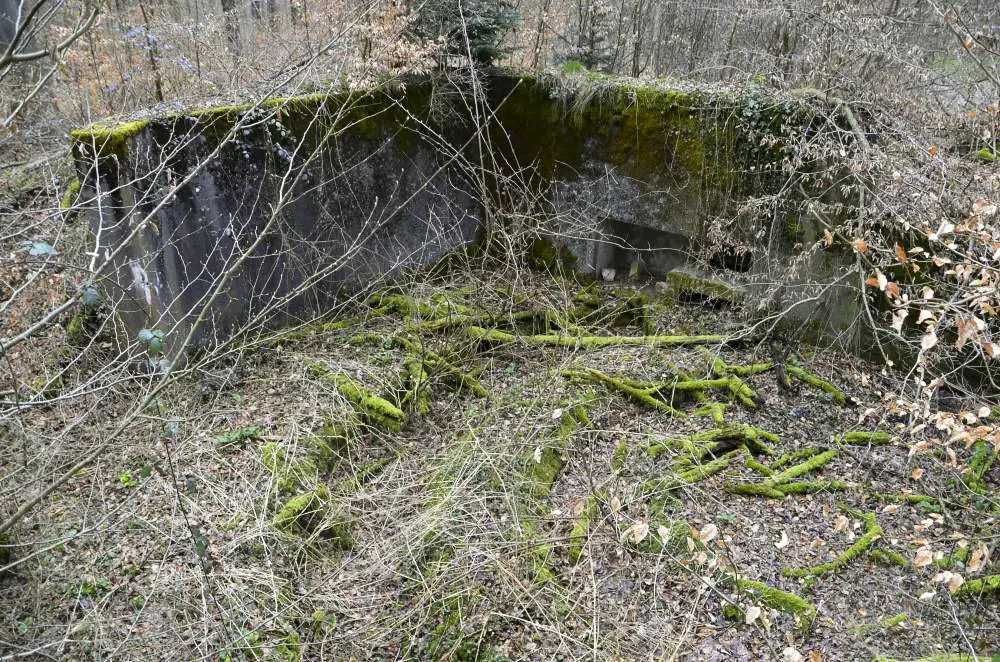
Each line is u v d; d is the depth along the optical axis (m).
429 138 9.73
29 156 8.75
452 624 5.36
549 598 5.50
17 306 7.26
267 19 12.47
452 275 10.08
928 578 5.67
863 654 5.14
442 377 8.20
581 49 10.72
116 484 6.18
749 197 8.23
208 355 4.73
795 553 5.98
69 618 5.03
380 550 6.09
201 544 5.08
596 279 10.38
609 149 9.63
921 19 9.14
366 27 7.92
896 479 6.72
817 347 8.39
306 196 8.35
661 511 6.25
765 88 8.43
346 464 7.00
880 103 7.87
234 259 7.83
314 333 8.49
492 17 9.50
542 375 8.24
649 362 8.25
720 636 5.24
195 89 8.95
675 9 11.48
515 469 6.73
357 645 5.27
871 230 7.13
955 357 6.85
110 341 7.48
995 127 7.00
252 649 4.98
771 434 7.26
